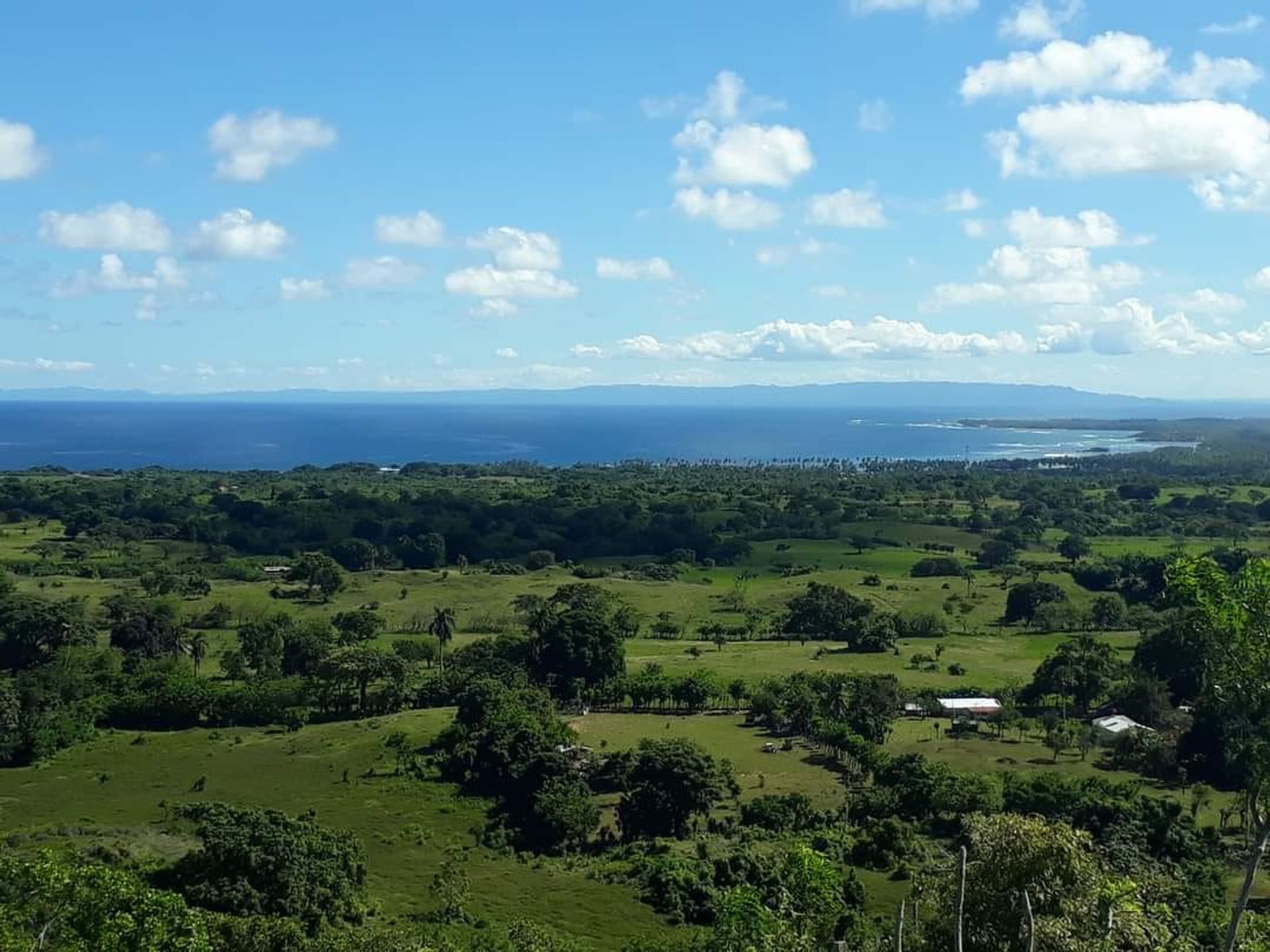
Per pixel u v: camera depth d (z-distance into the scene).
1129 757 87.81
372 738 93.69
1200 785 78.25
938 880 27.92
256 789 81.50
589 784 83.81
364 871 61.78
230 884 53.69
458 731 89.69
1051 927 25.22
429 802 78.94
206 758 89.44
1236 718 24.67
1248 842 68.44
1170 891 49.81
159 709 99.88
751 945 39.47
